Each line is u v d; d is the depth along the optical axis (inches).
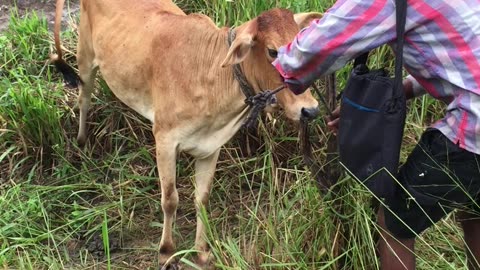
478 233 71.7
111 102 104.2
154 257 88.9
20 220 89.9
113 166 100.3
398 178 64.7
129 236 91.8
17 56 113.9
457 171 60.9
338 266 80.4
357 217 76.6
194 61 77.7
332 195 79.2
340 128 62.9
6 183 98.4
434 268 76.9
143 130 102.7
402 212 65.6
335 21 56.6
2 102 103.0
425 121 99.7
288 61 60.9
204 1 112.8
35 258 85.7
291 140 97.0
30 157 101.0
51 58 103.8
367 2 55.9
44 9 129.0
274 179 91.1
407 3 55.7
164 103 80.4
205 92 77.4
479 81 56.0
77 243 90.4
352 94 61.2
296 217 82.2
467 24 55.6
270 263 78.7
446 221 85.6
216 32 77.2
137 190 94.4
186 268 87.0
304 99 71.4
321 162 85.6
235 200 95.5
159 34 81.4
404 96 58.9
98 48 91.0
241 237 86.1
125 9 88.0
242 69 74.6
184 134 80.3
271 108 78.5
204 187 85.7
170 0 94.0
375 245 79.0
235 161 97.1
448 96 59.1
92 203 96.0
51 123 100.5
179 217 95.3
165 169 82.4
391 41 57.4
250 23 71.3
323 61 58.5
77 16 124.8
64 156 102.2
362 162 62.1
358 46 57.0
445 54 56.6
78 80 99.7
